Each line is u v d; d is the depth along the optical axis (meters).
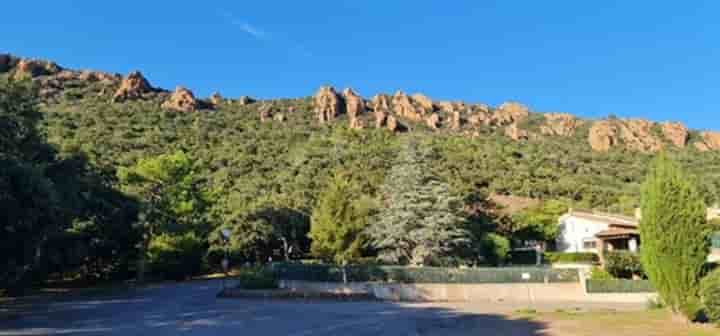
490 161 81.00
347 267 28.53
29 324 15.30
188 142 85.88
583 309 21.03
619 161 97.38
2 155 16.33
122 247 36.41
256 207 49.31
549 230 50.00
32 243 17.98
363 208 39.75
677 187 14.00
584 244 46.88
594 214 48.91
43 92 113.75
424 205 35.50
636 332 12.35
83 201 27.70
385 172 61.75
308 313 18.39
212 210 48.53
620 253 33.12
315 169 69.75
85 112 95.50
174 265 39.94
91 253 34.31
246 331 13.92
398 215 35.84
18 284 26.61
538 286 29.14
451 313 18.62
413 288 27.55
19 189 15.98
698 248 13.62
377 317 17.23
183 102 124.00
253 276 27.50
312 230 39.59
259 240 49.22
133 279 40.50
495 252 40.97
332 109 137.50
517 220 51.06
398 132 125.44
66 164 24.83
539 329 13.57
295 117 133.38
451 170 69.25
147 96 127.12
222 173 66.44
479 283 28.64
